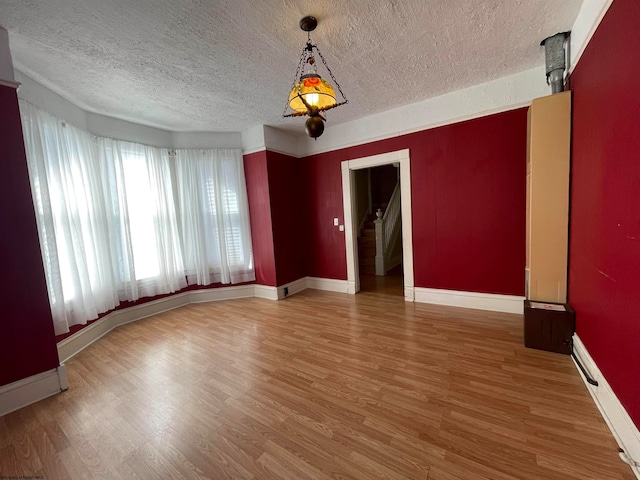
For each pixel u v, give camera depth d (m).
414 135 3.69
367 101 3.50
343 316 3.55
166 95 3.07
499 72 2.94
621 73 1.46
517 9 1.97
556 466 1.36
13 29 1.95
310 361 2.49
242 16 1.91
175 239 4.20
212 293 4.52
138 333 3.33
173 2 1.75
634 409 1.35
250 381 2.23
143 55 2.32
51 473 1.48
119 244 3.62
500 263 3.32
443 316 3.33
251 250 4.59
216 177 4.32
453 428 1.64
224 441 1.63
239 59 2.43
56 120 2.76
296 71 2.66
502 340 2.65
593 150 1.84
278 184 4.48
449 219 3.57
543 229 2.45
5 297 2.00
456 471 1.37
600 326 1.75
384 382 2.12
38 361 2.12
